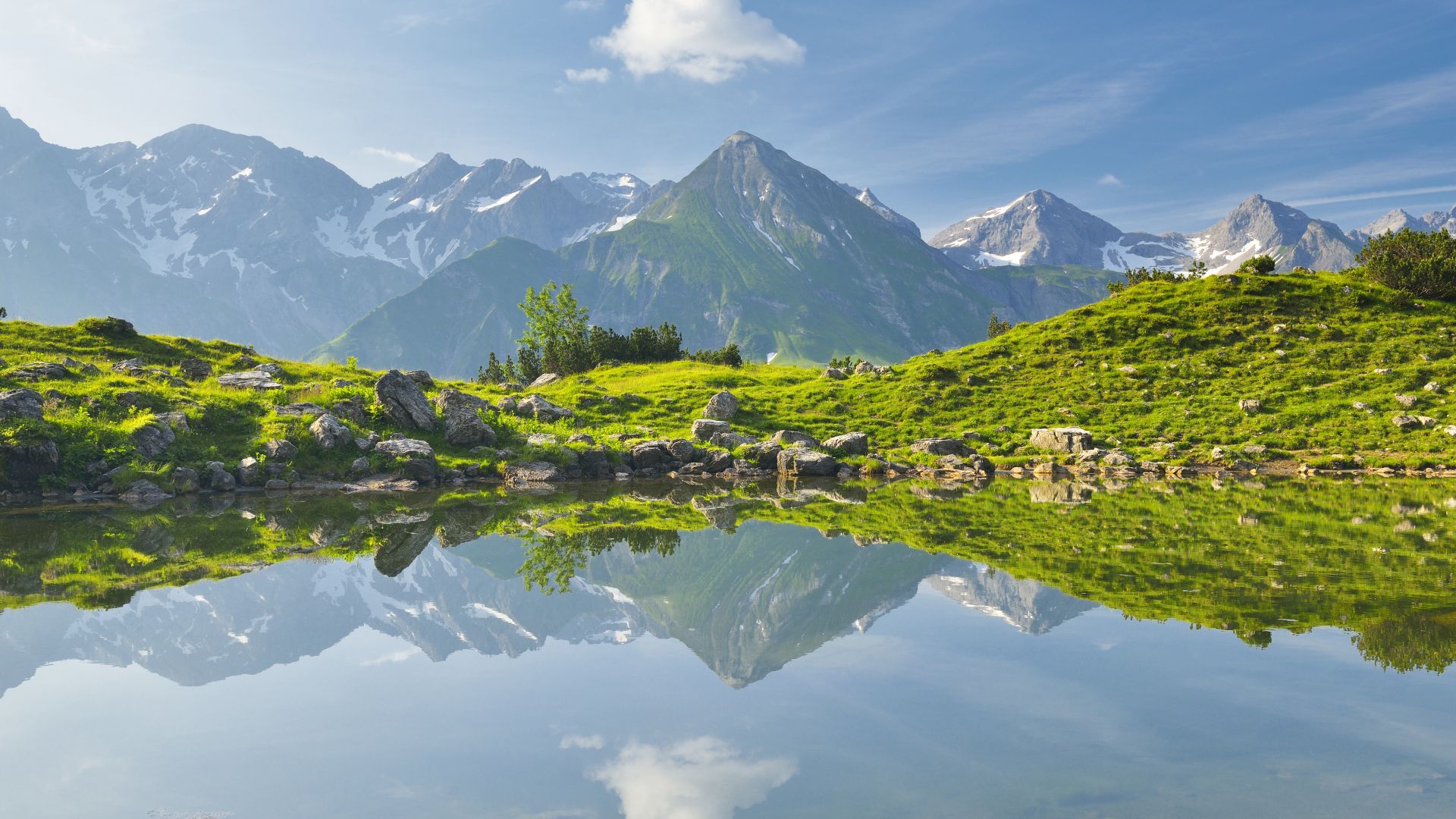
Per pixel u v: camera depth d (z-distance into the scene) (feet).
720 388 229.25
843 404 208.03
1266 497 104.06
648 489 127.85
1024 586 49.90
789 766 24.43
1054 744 25.55
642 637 41.55
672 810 21.38
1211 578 50.75
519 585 55.06
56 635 41.65
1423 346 193.98
